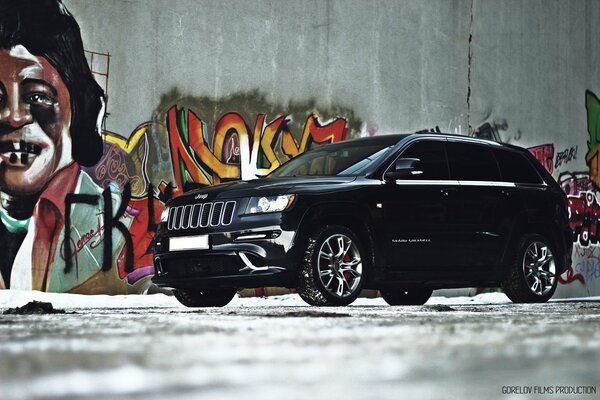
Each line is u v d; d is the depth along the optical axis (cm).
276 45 1192
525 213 880
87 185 1020
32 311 583
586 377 164
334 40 1250
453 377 159
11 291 941
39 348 237
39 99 991
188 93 1109
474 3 1424
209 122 1127
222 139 1137
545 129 1525
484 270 842
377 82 1293
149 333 307
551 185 930
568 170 1566
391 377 158
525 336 277
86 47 1029
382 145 815
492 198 850
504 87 1463
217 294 837
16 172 973
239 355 212
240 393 134
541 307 684
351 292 734
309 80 1223
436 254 799
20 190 973
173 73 1096
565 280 1555
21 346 246
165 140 1087
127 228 1048
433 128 1360
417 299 966
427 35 1358
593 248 1608
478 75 1427
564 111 1562
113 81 1048
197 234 733
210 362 194
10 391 140
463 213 821
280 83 1194
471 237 827
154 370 174
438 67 1370
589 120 1611
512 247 867
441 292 1316
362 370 172
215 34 1135
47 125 995
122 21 1058
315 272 713
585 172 1599
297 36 1213
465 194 827
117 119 1048
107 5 1047
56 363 191
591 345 239
